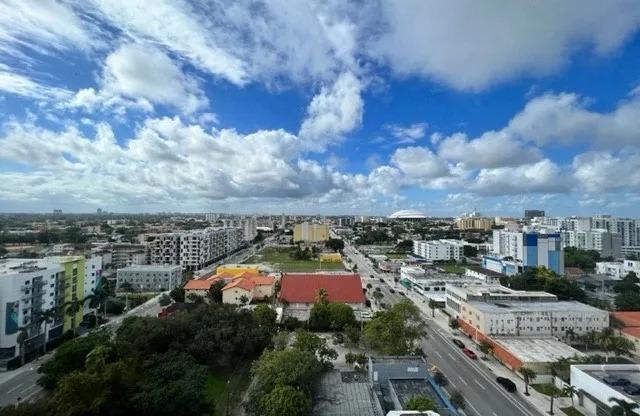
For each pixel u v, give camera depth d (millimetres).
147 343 72938
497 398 63875
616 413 50000
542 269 152875
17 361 79438
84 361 65812
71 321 98250
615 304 125812
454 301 111938
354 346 88812
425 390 55594
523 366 70750
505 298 103750
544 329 89750
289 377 54594
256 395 54156
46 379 64562
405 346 74812
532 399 63594
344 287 122250
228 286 126750
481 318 90688
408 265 195250
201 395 56688
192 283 135125
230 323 81250
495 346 82062
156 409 52656
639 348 82562
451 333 100375
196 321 81500
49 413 47281
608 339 80375
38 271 86688
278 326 100438
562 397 63688
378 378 59719
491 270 182625
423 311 122000
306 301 117625
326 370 68062
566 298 132875
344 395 57688
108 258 186875
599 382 58094
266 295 135250
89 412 49688
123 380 54344
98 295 106750
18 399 63438
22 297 81312
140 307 127375
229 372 74938
